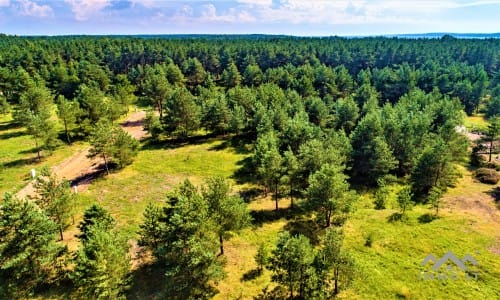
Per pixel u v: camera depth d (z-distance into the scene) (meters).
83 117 69.31
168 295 27.70
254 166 48.81
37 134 55.41
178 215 26.19
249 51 128.00
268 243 34.94
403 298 26.69
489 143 65.69
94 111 69.31
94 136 51.78
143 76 107.12
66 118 63.16
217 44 148.12
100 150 51.12
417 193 47.03
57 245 28.48
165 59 122.19
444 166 45.56
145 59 126.88
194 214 26.41
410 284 28.09
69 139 65.12
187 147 64.81
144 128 69.69
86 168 54.72
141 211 41.41
